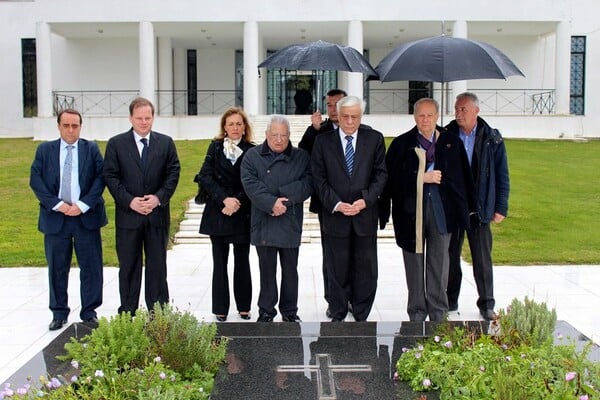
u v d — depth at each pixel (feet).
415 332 15.97
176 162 19.69
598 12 88.12
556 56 78.79
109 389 12.31
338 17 75.20
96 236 19.70
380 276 26.61
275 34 84.53
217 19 75.51
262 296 19.25
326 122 21.44
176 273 27.30
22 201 43.39
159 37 86.33
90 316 19.63
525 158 59.98
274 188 18.81
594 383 12.13
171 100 87.45
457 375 12.68
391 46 94.27
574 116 77.87
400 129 76.59
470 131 19.99
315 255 31.04
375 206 19.01
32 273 27.37
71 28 81.46
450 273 21.18
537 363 12.53
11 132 90.74
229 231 19.80
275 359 14.46
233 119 19.90
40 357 14.39
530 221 37.24
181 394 12.17
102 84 90.48
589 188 46.34
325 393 12.84
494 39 88.58
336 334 15.92
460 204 18.69
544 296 23.41
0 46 89.86
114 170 19.02
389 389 13.01
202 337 14.28
